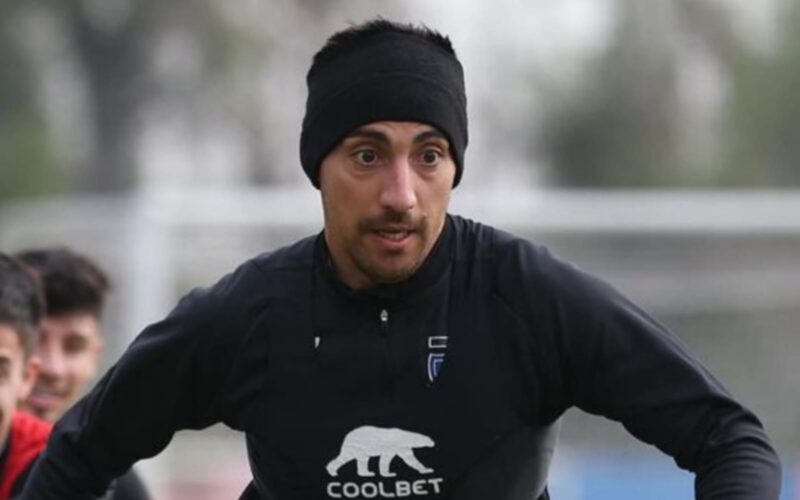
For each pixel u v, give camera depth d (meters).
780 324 33.91
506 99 80.94
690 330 34.12
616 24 77.94
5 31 79.81
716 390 10.35
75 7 82.31
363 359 10.56
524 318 10.52
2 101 79.69
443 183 10.38
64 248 16.56
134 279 33.75
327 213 10.54
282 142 86.50
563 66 79.94
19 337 13.47
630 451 32.50
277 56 87.25
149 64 84.25
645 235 34.12
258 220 34.06
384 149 10.28
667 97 76.62
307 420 10.63
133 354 10.89
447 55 10.51
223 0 85.19
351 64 10.38
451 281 10.65
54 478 11.27
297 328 10.68
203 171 85.50
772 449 10.27
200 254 33.94
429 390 10.54
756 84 73.19
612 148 77.25
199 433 34.88
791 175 72.75
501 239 10.77
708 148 74.88
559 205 34.12
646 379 10.39
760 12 75.50
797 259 34.00
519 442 10.64
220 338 10.76
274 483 10.84
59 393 15.74
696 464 10.37
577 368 10.52
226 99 85.44
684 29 76.75
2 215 74.12
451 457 10.55
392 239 10.30
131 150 84.12
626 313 10.50
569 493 32.47
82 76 83.50
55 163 76.69
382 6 87.69
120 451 11.20
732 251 34.09
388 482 10.60
